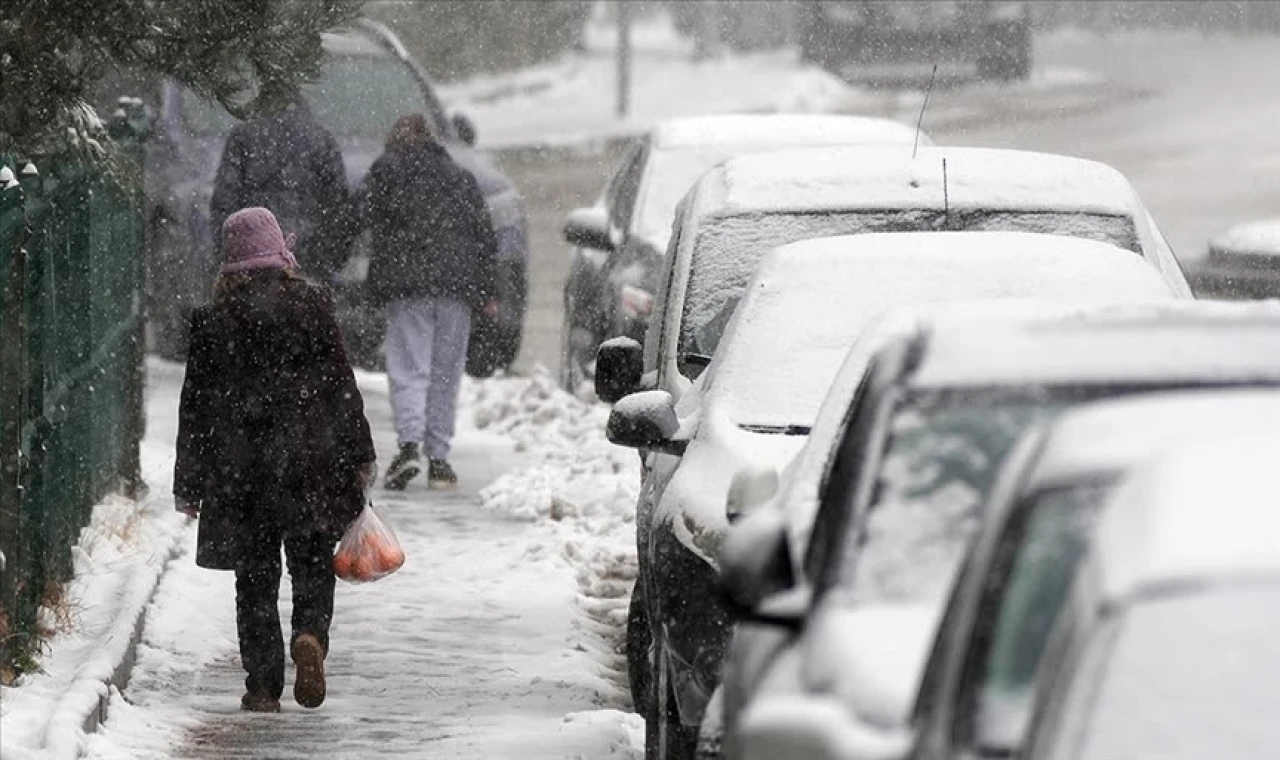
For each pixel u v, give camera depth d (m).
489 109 110.75
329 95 50.34
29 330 24.33
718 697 15.21
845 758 10.30
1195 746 9.07
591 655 27.61
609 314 41.59
